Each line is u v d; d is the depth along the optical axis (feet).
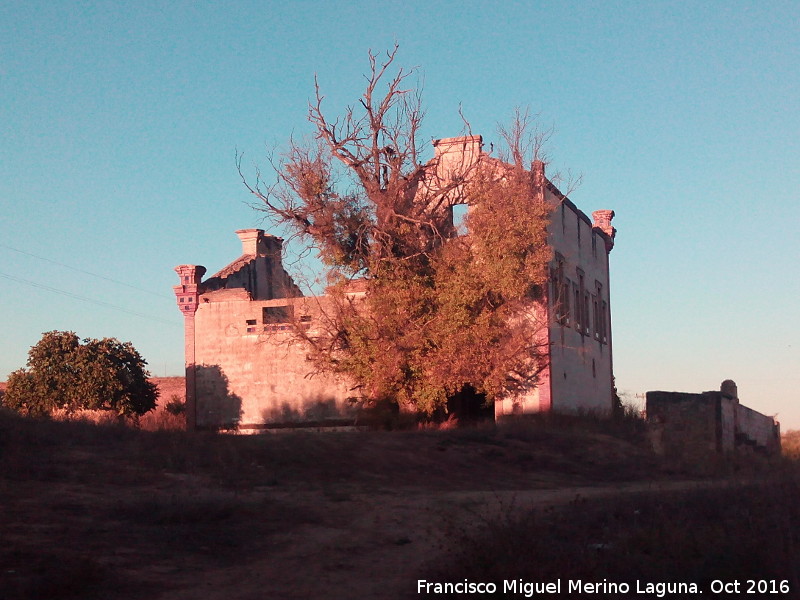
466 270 121.80
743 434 135.13
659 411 123.85
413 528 54.39
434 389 121.08
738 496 55.67
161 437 84.94
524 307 128.98
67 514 52.13
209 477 70.64
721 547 38.70
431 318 123.65
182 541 47.75
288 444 85.81
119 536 47.65
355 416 142.10
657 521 46.11
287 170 128.36
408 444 95.50
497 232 120.16
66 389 143.54
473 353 120.26
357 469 80.89
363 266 129.18
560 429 116.78
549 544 42.09
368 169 129.39
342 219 127.95
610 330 175.94
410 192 133.59
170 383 215.31
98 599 36.52
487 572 37.60
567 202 150.20
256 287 173.78
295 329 136.15
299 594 38.29
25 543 44.01
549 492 75.20
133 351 152.97
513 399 131.44
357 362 125.90
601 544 43.34
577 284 153.79
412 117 128.57
